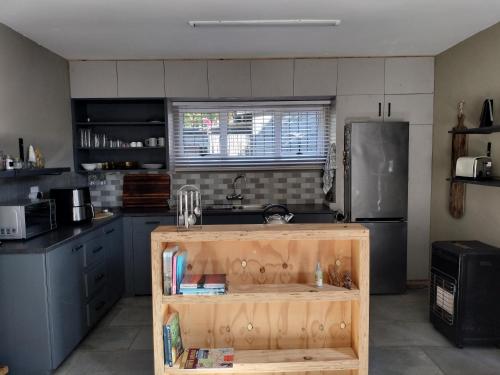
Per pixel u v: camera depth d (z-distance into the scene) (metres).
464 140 3.60
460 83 3.71
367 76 4.21
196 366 2.14
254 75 4.22
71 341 2.82
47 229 2.99
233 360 2.20
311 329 2.36
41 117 3.59
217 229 2.20
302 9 2.81
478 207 3.44
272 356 2.25
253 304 2.34
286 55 4.11
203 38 3.48
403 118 4.25
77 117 4.32
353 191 3.99
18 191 3.21
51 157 3.78
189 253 2.32
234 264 2.33
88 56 4.04
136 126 4.57
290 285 2.27
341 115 4.24
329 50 3.94
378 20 3.07
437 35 3.47
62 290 2.70
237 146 4.62
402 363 2.72
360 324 2.16
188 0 2.62
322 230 2.13
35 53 3.50
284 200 4.68
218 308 2.34
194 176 4.65
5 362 2.55
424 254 4.36
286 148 4.62
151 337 3.19
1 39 2.98
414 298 3.98
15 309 2.51
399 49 3.95
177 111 4.56
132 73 4.20
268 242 2.31
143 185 4.58
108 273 3.60
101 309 3.41
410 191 4.30
